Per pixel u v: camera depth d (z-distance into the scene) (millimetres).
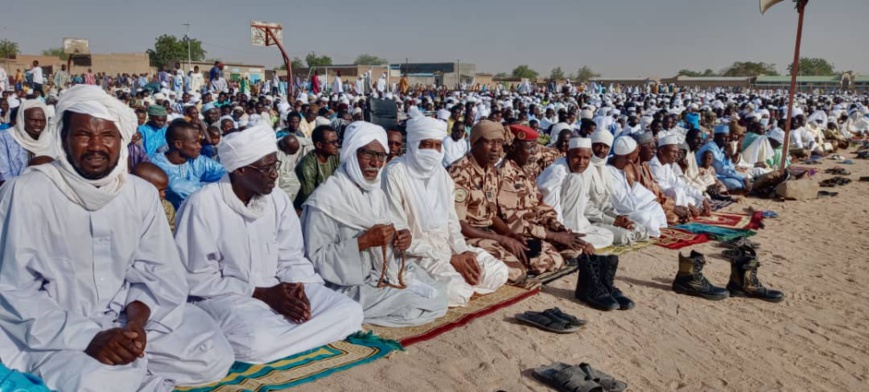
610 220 7145
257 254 3867
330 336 3861
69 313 2918
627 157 7602
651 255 6586
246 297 3799
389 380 3553
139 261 3246
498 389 3541
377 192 4539
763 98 41469
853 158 16391
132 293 3236
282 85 35406
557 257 5820
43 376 2764
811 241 7348
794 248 7004
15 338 2881
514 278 5359
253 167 3641
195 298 3811
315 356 3734
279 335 3617
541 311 4832
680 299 5242
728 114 23750
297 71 60406
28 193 2867
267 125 3758
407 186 4809
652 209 7484
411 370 3701
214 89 28844
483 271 5043
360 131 4328
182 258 3684
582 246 6031
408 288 4438
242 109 15289
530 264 5637
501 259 5395
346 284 4281
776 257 6602
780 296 5203
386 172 4852
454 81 70000
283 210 4086
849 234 7723
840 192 10875
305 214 4441
